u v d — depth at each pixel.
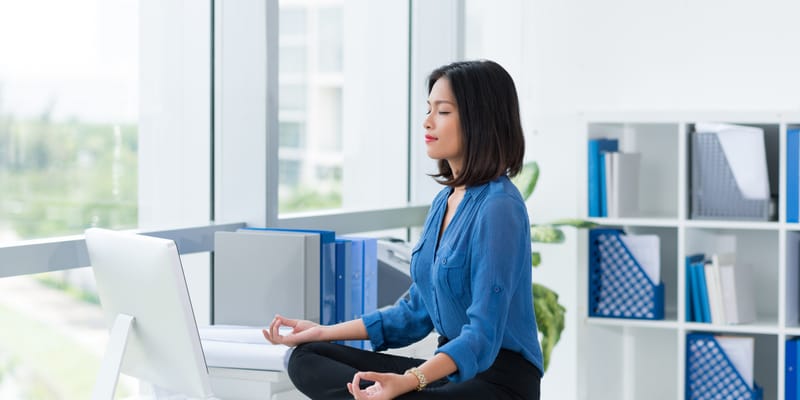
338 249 2.74
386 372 2.14
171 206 3.01
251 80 3.04
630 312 3.78
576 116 4.05
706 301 3.65
